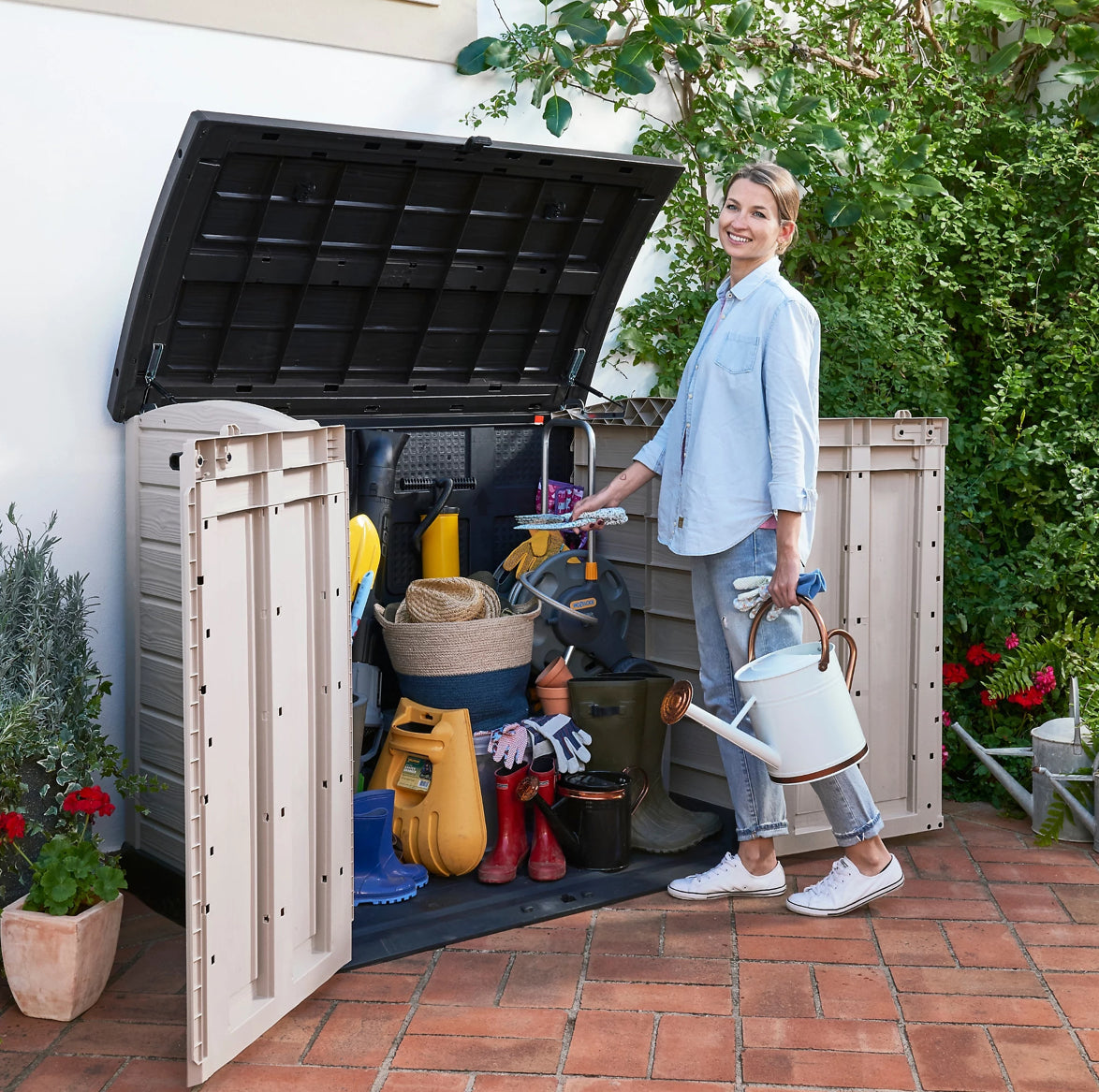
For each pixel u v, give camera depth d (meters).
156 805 3.33
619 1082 2.44
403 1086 2.43
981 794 4.28
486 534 4.13
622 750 3.64
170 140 3.53
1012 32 5.25
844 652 3.65
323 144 3.17
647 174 3.78
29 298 3.32
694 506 3.16
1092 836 3.75
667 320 4.70
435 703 3.53
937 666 3.79
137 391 3.35
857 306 4.67
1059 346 4.60
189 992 2.35
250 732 2.52
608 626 3.89
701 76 4.68
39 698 2.90
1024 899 3.35
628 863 3.56
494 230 3.76
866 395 4.62
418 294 3.74
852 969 2.92
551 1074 2.47
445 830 3.38
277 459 2.52
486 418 4.05
